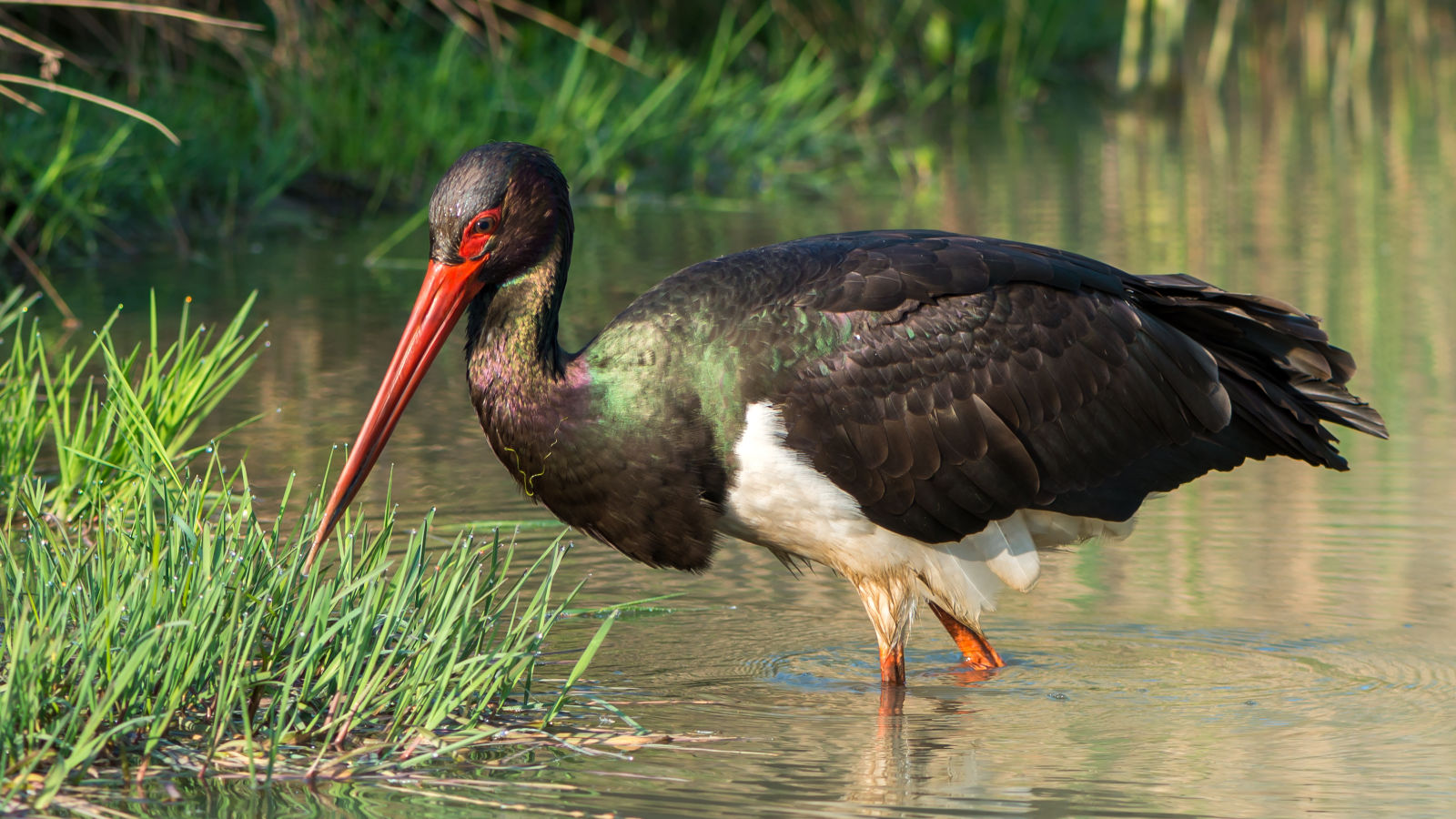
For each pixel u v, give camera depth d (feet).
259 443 43.24
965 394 30.66
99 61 74.79
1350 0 141.49
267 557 28.58
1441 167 87.66
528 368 30.45
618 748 26.61
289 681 25.03
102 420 37.99
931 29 107.76
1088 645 32.27
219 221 71.31
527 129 82.12
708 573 36.35
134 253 66.74
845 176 86.53
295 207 73.82
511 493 40.29
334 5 84.38
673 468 29.78
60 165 61.52
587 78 86.17
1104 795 24.84
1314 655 31.27
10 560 28.73
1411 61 129.90
